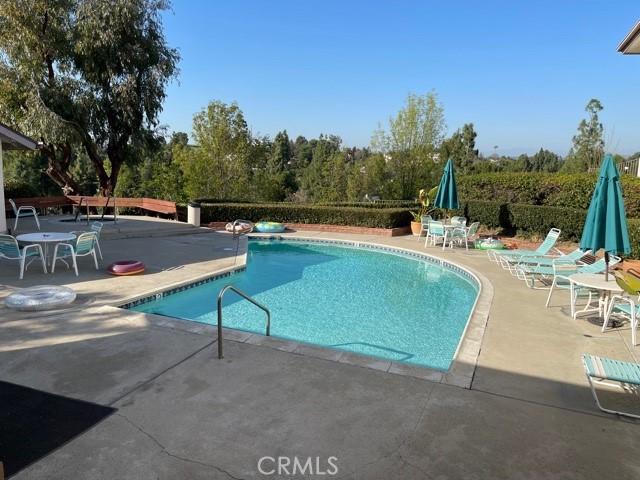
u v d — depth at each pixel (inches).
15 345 187.3
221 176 984.3
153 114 735.1
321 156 1950.1
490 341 207.2
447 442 123.3
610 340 212.1
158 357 176.7
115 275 324.5
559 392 155.6
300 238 583.8
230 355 179.2
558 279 306.5
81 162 1369.3
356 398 146.5
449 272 422.6
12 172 1270.9
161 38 735.7
